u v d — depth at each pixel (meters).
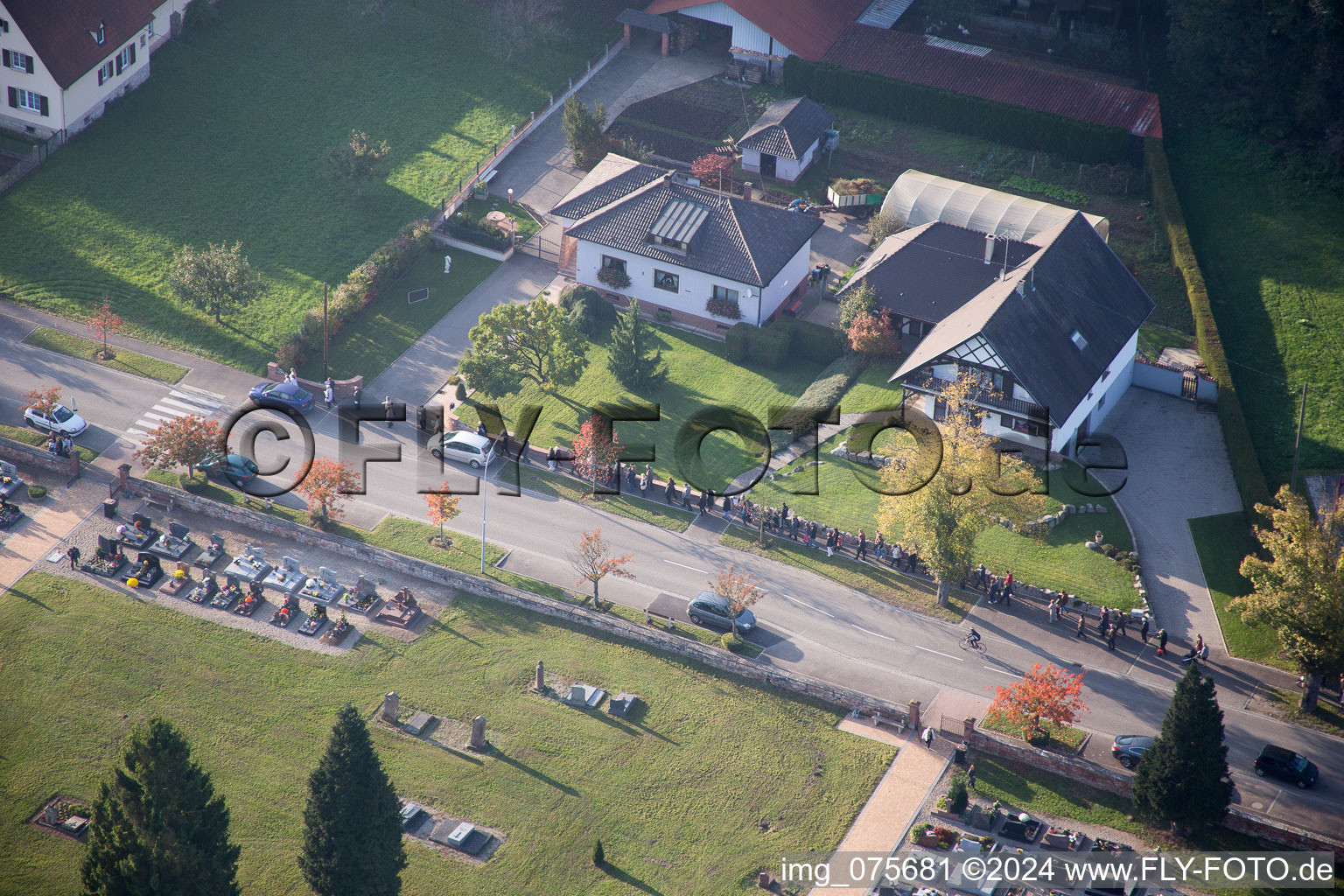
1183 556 80.81
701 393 95.62
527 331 92.81
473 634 77.31
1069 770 67.88
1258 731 70.50
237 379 96.44
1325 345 96.06
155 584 80.31
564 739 70.94
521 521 85.12
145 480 86.25
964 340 83.44
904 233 100.56
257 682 74.44
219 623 77.81
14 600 78.94
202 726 72.00
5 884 64.62
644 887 63.84
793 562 81.88
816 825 66.31
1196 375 92.25
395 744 70.69
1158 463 87.50
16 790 68.88
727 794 68.00
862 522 84.19
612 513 85.81
